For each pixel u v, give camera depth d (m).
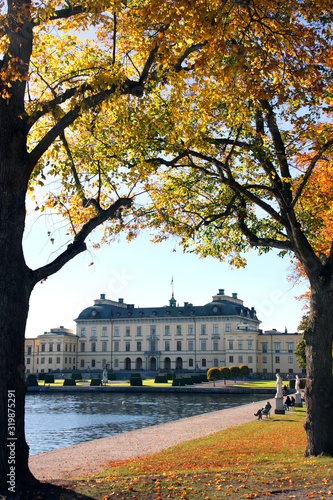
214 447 17.27
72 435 29.91
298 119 13.24
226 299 119.88
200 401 52.38
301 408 33.97
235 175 17.17
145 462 14.48
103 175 14.59
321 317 13.51
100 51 14.21
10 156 9.62
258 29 11.38
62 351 120.94
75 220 13.88
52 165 13.23
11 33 9.91
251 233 16.27
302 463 12.16
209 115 13.52
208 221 16.27
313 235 17.38
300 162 17.48
